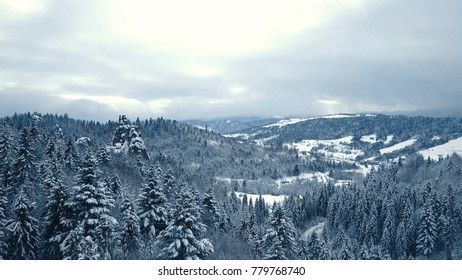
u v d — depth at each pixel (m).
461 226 102.12
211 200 72.44
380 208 115.75
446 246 92.31
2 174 64.19
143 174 100.50
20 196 42.22
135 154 136.00
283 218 52.66
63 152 87.25
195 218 38.34
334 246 95.75
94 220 40.44
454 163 152.00
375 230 104.25
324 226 117.81
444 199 105.94
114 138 146.88
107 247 41.59
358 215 116.62
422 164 168.25
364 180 165.12
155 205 52.78
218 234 66.31
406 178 163.75
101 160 96.81
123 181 88.31
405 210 102.81
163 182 84.38
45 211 45.44
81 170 42.59
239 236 75.00
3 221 41.69
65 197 43.22
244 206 138.12
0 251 39.94
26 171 65.19
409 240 97.00
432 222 94.00
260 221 133.75
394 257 97.31
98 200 41.75
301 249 67.56
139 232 49.66
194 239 37.62
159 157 178.62
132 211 48.00
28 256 41.53
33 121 95.94
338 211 122.88
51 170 65.00
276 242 49.75
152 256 46.91
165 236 39.28
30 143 69.00
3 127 75.50
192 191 72.38
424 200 114.38
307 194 147.50
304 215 134.25
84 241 36.78
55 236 41.69
